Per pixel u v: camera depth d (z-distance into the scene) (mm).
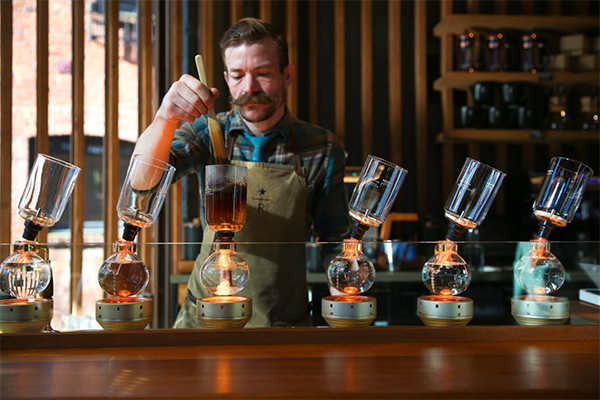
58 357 1104
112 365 1053
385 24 4211
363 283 1297
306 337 1207
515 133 3791
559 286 1318
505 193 4109
